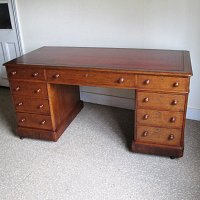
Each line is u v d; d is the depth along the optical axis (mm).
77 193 1739
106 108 2893
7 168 2002
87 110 2855
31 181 1862
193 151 2107
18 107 2264
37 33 2957
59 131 2340
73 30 2762
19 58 2240
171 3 2270
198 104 2508
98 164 2002
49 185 1819
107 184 1805
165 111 1893
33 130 2301
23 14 2920
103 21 2590
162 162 1998
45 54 2348
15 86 2184
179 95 1810
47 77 2057
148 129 1992
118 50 2383
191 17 2254
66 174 1915
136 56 2148
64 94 2426
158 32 2420
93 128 2502
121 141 2281
